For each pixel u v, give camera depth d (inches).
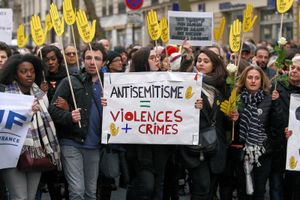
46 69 224.4
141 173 225.3
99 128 228.2
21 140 208.4
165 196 250.8
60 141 225.5
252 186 232.4
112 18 1585.9
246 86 235.8
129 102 224.4
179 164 237.6
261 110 232.2
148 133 224.1
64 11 233.5
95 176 230.7
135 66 234.1
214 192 266.8
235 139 236.8
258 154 230.2
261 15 991.0
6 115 207.5
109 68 310.8
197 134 224.2
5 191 240.1
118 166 240.8
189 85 223.9
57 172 252.1
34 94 216.2
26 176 214.1
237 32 251.0
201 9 1128.2
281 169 248.7
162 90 223.9
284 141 242.2
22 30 332.2
